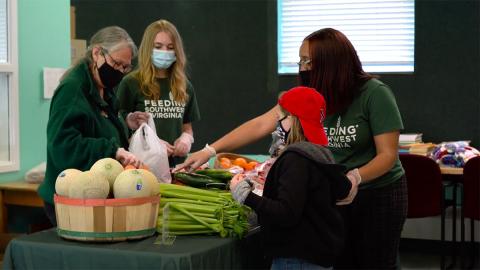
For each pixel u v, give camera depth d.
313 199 2.25
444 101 5.73
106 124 2.82
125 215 2.23
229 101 6.38
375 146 2.69
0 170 4.41
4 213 4.34
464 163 5.11
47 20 4.74
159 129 3.69
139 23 6.61
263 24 6.23
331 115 2.71
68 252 2.20
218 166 3.35
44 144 4.78
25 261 2.27
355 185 2.45
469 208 4.91
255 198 2.20
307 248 2.23
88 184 2.20
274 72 6.23
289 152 2.24
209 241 2.32
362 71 2.70
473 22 5.61
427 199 4.95
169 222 2.40
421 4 5.74
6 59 4.49
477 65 5.62
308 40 2.67
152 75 3.64
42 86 4.72
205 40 6.41
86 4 6.75
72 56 5.36
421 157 4.91
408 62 5.92
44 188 2.78
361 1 6.02
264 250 2.31
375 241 2.72
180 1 6.46
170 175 2.91
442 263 5.10
